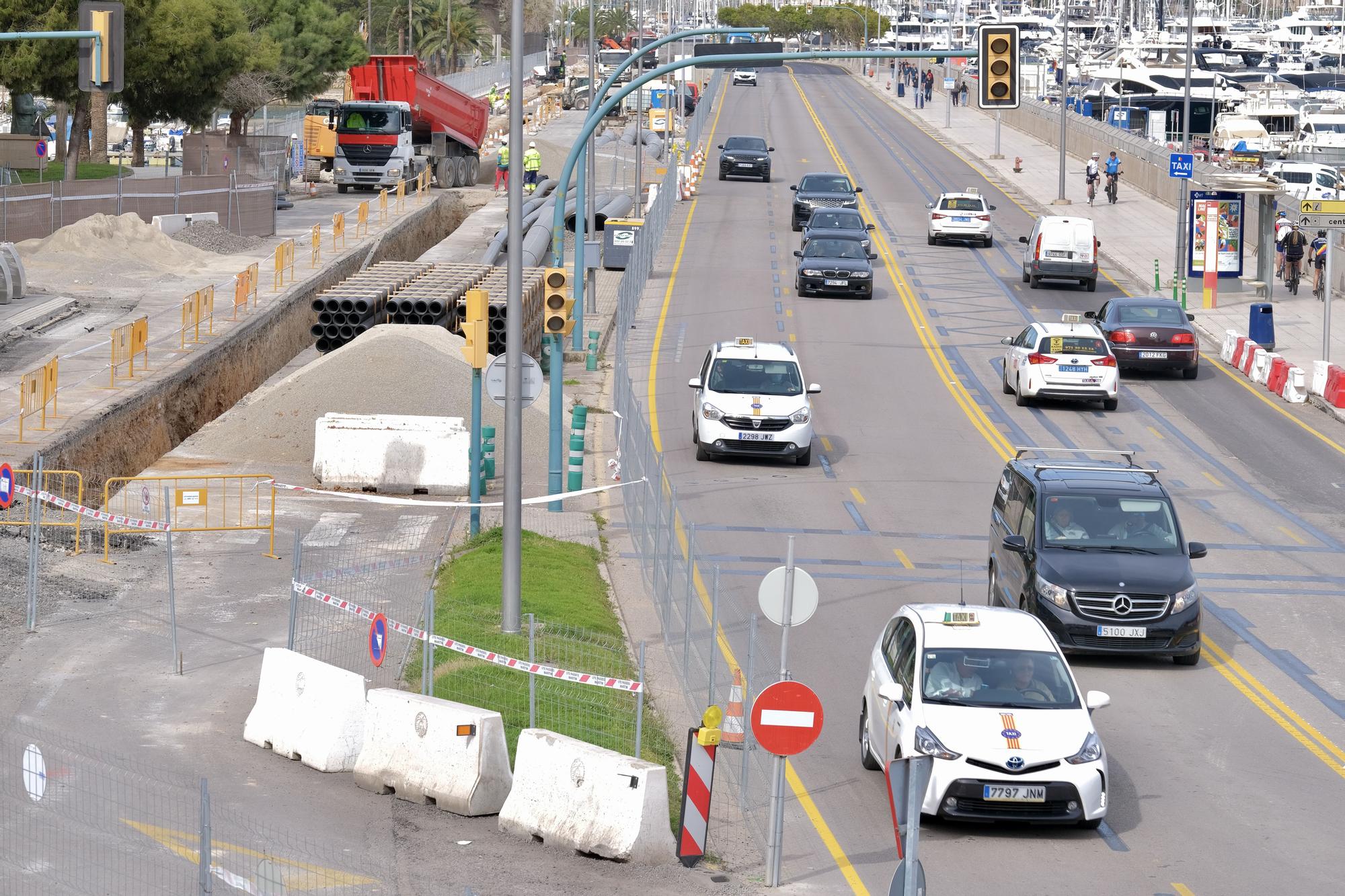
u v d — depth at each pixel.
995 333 58.34
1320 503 38.38
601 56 144.62
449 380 41.19
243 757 20.05
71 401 39.72
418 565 30.30
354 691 20.06
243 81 103.12
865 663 25.88
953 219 76.81
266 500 35.22
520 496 25.23
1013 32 34.75
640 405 47.44
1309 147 117.38
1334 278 67.00
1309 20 196.12
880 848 18.14
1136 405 48.78
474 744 18.55
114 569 28.94
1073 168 108.88
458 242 78.81
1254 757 21.86
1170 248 77.31
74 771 18.75
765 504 36.91
